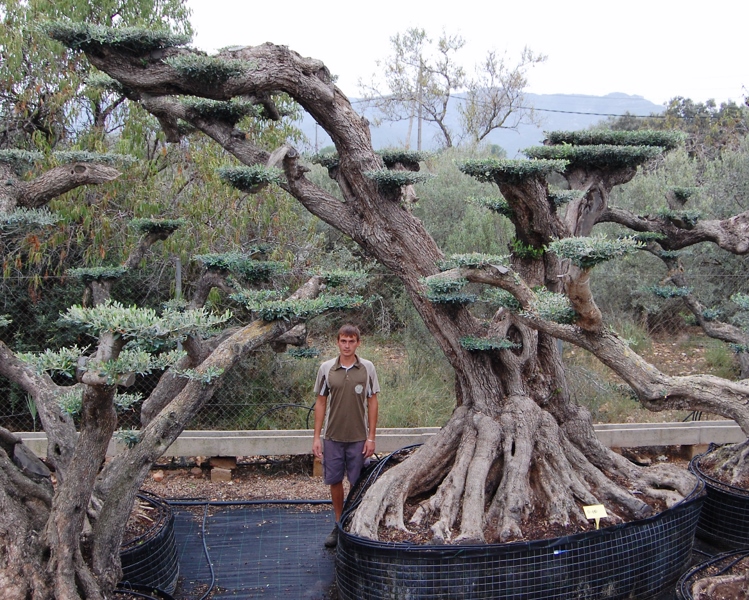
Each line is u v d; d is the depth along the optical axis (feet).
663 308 31.76
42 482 12.00
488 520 14.20
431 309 16.79
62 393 13.12
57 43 21.91
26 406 21.90
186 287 24.29
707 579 12.37
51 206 20.01
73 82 22.27
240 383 23.16
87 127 24.13
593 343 13.50
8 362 13.02
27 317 22.30
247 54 14.78
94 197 22.33
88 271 15.20
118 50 14.15
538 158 16.56
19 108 22.50
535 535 13.66
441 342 16.98
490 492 15.48
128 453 11.36
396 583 12.35
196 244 22.82
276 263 14.71
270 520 17.52
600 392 24.39
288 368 24.50
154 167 22.84
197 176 23.65
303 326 14.29
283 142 23.67
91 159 13.28
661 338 32.30
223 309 23.72
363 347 28.12
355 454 15.66
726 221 17.80
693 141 50.88
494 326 17.39
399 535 13.75
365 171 15.74
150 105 16.12
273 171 13.71
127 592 11.88
